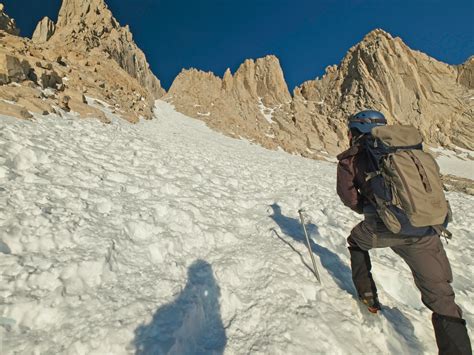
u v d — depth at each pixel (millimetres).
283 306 3119
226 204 6691
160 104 49094
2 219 3410
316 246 4773
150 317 2646
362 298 3170
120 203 5043
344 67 74875
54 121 9773
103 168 6719
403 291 4066
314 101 76938
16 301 2441
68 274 2947
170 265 3605
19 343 2152
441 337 2357
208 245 4469
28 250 3150
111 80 30578
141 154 9133
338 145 52625
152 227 4430
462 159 57562
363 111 2918
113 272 3236
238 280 3627
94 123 12547
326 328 2832
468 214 10531
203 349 2557
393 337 2941
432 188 2223
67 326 2379
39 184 4699
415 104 64188
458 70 76562
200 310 2924
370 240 2895
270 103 69625
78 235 3602
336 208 8016
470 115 66312
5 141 5770
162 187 6473
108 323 2465
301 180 12977
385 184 2410
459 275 4910
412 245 2512
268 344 2598
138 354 2270
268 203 7645
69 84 19391
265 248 4477
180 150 12680
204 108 52562
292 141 50969
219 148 20125
